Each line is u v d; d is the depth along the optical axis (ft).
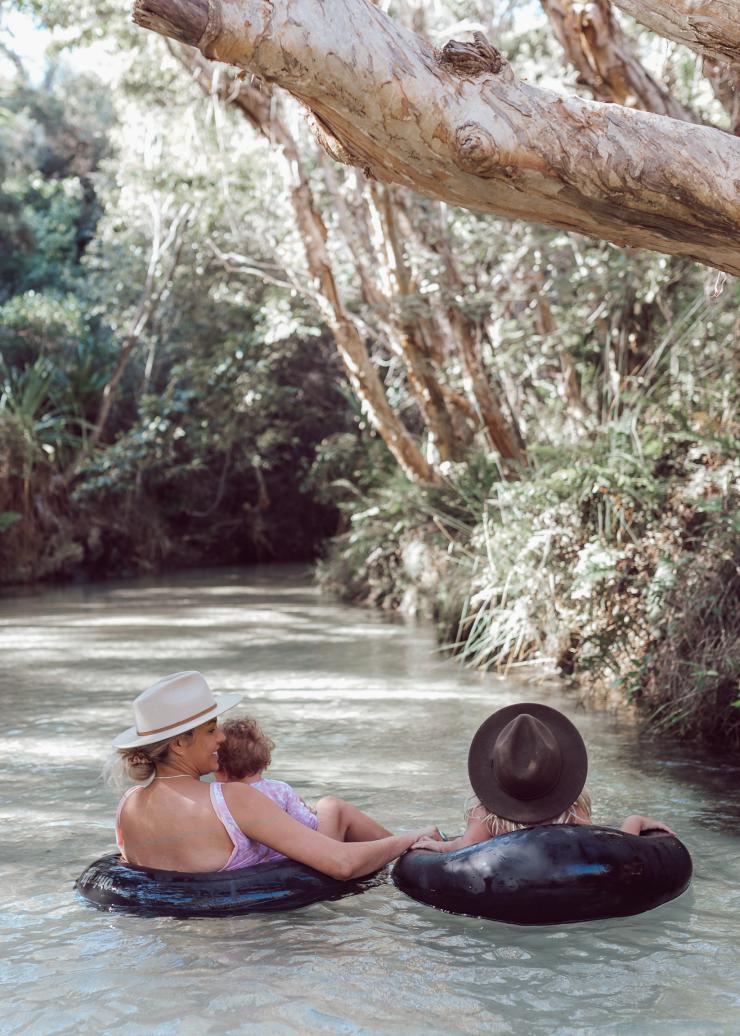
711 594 24.43
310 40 9.78
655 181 10.63
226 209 53.21
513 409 44.27
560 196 10.82
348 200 47.75
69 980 10.90
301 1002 10.30
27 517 70.28
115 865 13.47
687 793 18.51
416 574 47.67
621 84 24.79
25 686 30.17
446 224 43.21
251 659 34.88
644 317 36.73
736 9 10.57
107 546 75.51
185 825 13.19
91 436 76.18
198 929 12.23
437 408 45.11
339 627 43.11
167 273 74.38
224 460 85.05
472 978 10.85
